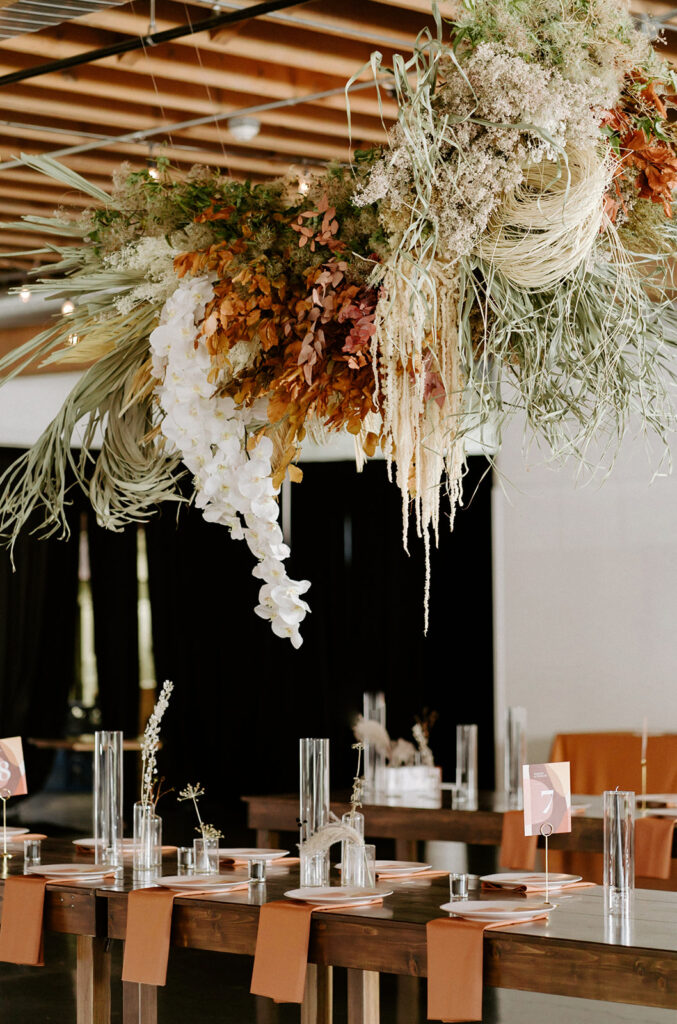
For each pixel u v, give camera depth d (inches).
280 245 95.4
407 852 253.4
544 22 85.2
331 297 90.8
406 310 85.2
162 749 375.6
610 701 331.0
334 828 147.9
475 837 235.8
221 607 378.3
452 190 82.1
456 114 82.0
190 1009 211.6
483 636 352.2
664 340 93.4
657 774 308.3
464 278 85.7
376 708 273.1
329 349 92.2
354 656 368.2
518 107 80.6
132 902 148.1
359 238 91.7
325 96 207.2
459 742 251.4
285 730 374.3
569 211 81.9
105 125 228.2
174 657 376.2
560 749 323.0
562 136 81.4
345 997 231.0
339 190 92.7
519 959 121.6
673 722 322.0
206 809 377.4
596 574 334.0
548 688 340.2
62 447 103.6
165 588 376.2
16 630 361.4
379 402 91.0
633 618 328.5
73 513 366.6
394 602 364.5
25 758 361.7
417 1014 208.7
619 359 91.3
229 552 378.3
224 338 95.6
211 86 207.0
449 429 89.0
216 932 143.6
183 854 166.2
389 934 130.0
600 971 116.2
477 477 351.3
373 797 259.3
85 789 367.6
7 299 306.7
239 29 187.6
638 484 327.3
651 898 142.9
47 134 227.1
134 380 102.5
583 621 335.9
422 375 86.0
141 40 186.2
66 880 159.3
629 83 90.5
